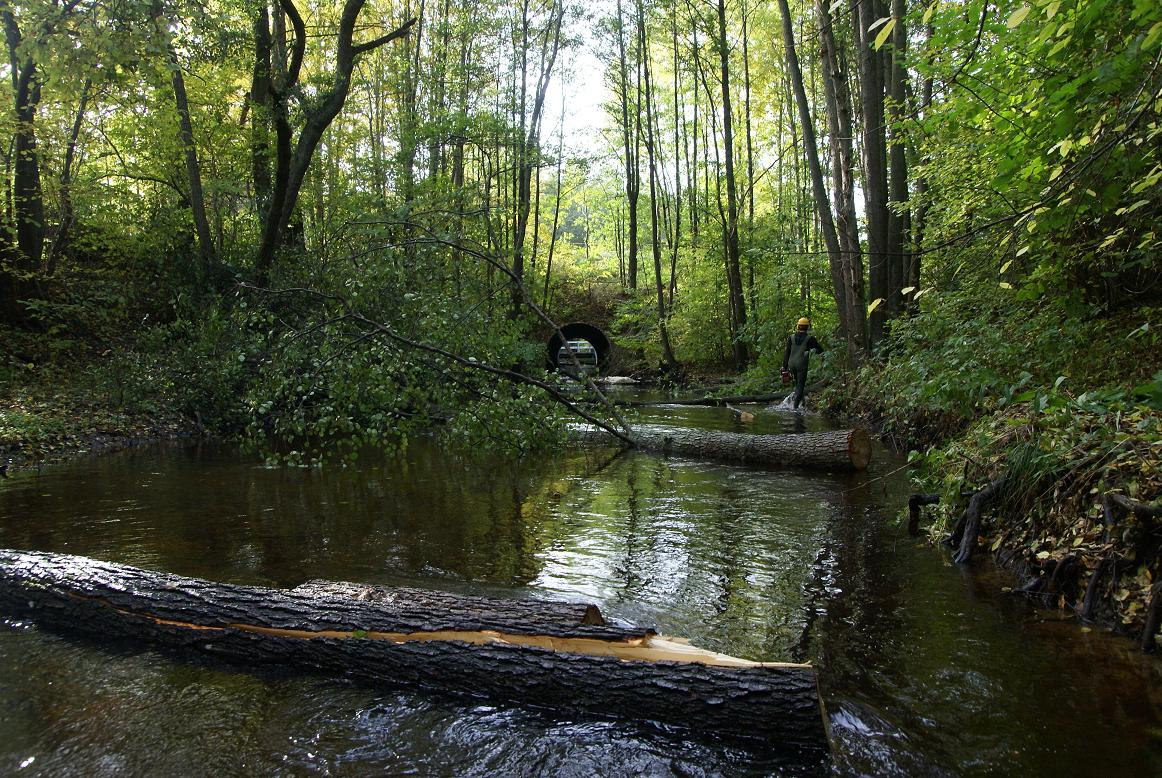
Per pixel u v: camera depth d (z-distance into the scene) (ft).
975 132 20.84
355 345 24.81
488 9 78.23
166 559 15.81
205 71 54.29
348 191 59.00
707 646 11.21
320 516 20.21
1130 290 20.52
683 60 88.84
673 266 89.92
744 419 43.27
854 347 44.68
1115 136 12.06
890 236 43.04
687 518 19.80
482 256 29.96
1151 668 9.96
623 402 51.75
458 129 66.39
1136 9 10.37
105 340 48.57
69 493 23.21
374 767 8.23
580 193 131.75
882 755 8.29
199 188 49.67
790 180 102.27
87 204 49.29
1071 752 8.16
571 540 17.65
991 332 21.84
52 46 31.55
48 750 8.51
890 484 23.81
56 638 11.81
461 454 32.19
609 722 9.15
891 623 11.96
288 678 10.46
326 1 67.41
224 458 31.01
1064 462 14.06
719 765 8.23
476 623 10.66
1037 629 11.49
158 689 10.08
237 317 30.63
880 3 41.11
